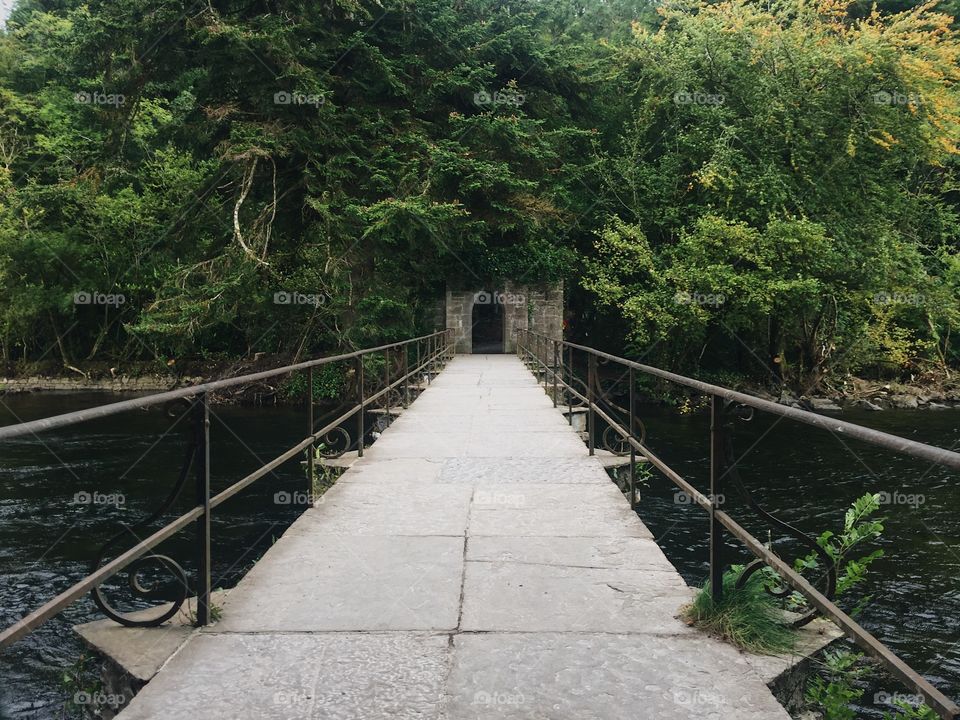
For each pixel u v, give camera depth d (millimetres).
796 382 25562
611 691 2551
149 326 18625
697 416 23062
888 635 7391
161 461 15375
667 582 3717
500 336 41906
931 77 21500
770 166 22781
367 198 21688
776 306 23062
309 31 19516
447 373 19359
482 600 3463
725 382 26344
